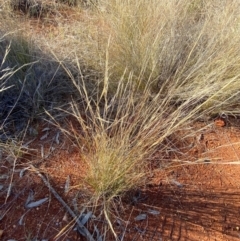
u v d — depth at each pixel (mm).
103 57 2670
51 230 1820
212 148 2289
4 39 2656
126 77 2553
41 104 2500
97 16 3174
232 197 2021
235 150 2287
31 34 3004
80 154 2189
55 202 1928
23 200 1939
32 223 1845
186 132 2357
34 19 3758
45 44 2934
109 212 1867
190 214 1930
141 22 2768
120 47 2672
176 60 2605
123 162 1873
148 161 2146
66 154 2193
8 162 2129
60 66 2658
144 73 2529
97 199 1874
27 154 2191
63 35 3109
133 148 1899
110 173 1879
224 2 2947
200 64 2459
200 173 2137
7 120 2404
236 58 2480
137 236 1820
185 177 2104
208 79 2426
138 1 2822
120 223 1858
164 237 1829
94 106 2492
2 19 2883
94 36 2949
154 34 2674
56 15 3742
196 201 1989
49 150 2221
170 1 2826
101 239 1793
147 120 2189
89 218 1858
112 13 2877
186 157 2221
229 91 2402
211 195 2025
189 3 3033
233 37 2574
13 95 2529
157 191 2016
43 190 1983
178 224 1885
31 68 2594
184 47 2699
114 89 2537
